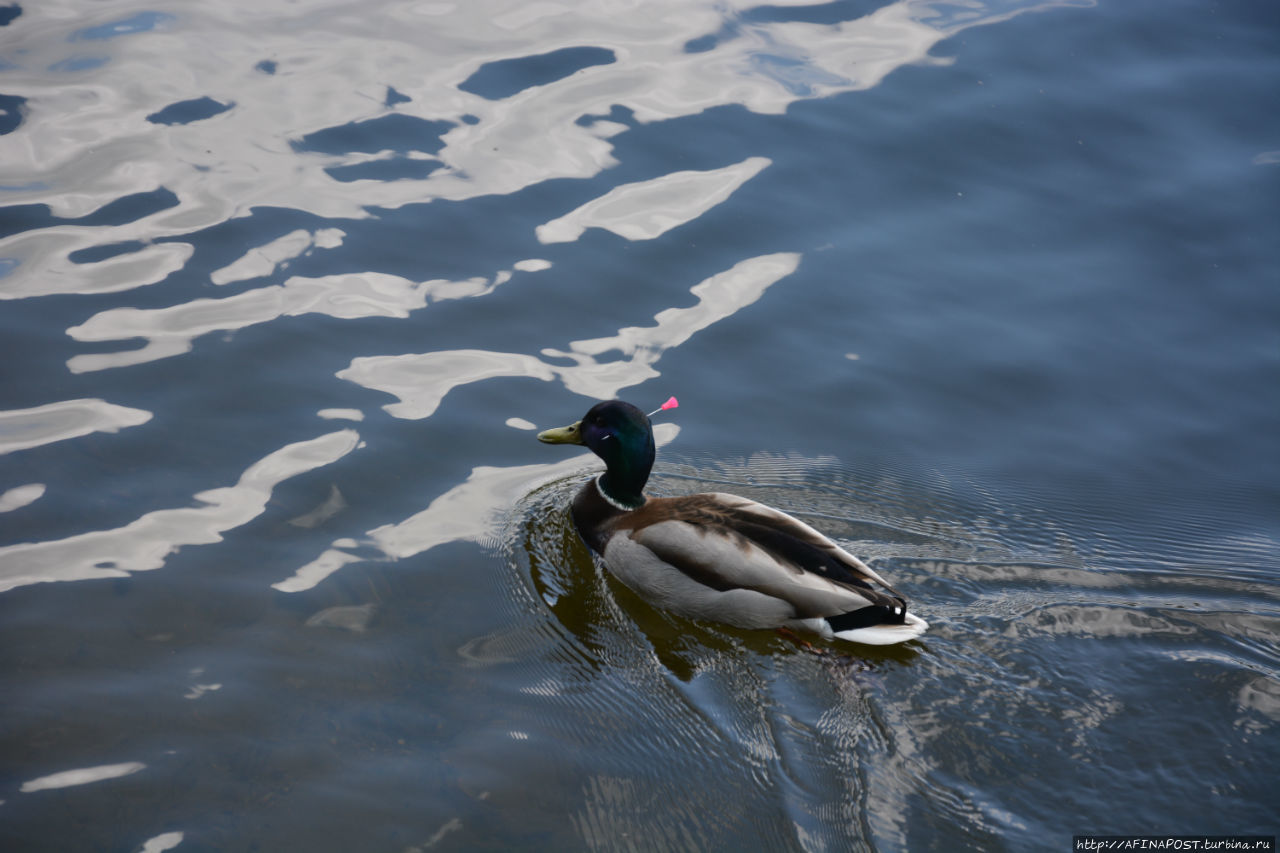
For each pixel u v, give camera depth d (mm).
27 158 9977
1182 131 11578
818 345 8938
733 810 5145
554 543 7055
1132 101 12008
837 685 5980
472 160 10523
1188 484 7887
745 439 8062
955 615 6480
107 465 6961
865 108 11695
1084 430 8367
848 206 10414
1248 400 8688
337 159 10375
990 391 8664
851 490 7656
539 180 10359
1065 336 9227
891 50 12773
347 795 5008
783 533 6547
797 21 13320
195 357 7996
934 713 5762
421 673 5801
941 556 7043
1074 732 5617
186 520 6621
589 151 10805
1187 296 9672
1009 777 5367
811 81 12102
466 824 4922
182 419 7426
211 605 6055
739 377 8594
